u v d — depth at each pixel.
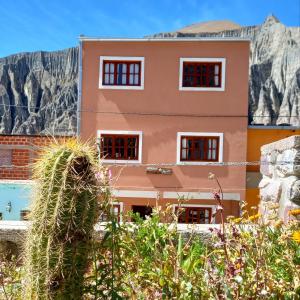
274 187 5.94
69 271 2.32
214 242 3.10
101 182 2.52
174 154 18.67
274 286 2.42
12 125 154.88
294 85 140.88
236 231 2.76
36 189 2.41
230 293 2.21
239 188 18.44
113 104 18.84
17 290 2.81
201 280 2.58
